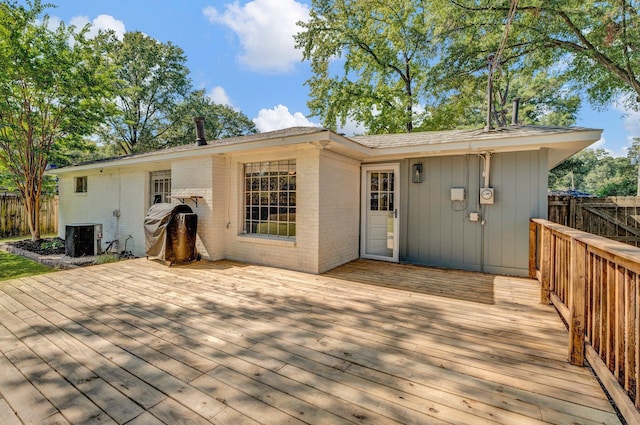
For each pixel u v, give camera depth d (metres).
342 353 2.39
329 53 15.05
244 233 6.11
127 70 19.28
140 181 7.60
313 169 5.11
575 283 2.23
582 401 1.80
